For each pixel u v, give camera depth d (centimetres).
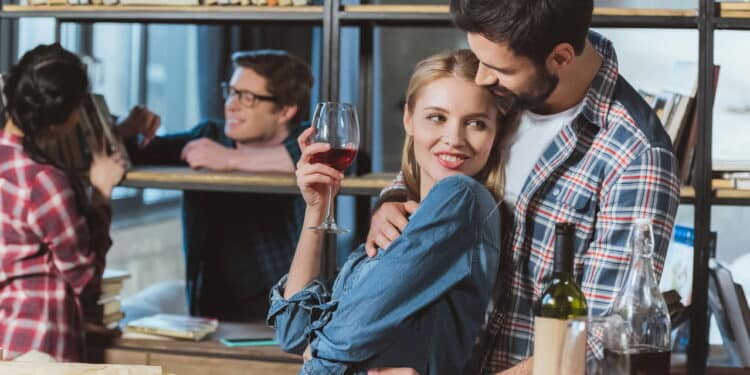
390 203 165
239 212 305
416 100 164
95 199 270
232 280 306
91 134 271
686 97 241
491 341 166
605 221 156
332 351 151
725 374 250
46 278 254
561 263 131
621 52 317
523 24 140
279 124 291
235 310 308
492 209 155
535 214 162
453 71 160
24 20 356
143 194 471
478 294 154
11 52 348
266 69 289
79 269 257
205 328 277
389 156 388
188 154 279
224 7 262
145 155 302
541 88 149
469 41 148
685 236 253
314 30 385
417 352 152
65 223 252
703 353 242
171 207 492
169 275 484
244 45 410
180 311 346
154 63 469
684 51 312
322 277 257
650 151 154
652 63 315
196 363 268
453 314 154
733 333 254
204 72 416
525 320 163
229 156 277
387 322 148
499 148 167
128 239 455
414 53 385
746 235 317
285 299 169
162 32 468
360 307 148
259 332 286
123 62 441
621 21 242
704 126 240
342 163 173
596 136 159
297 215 304
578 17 142
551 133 162
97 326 277
